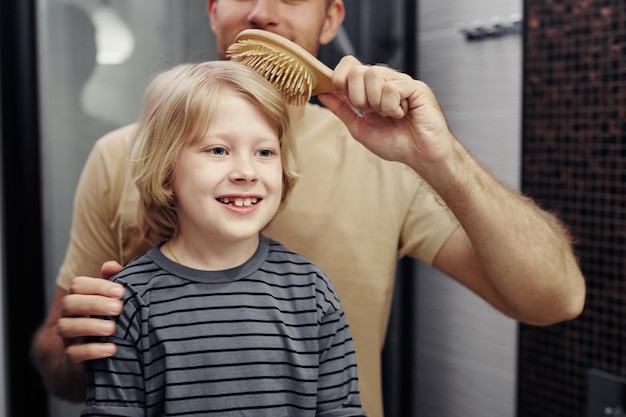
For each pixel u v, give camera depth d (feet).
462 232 2.85
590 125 3.59
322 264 2.75
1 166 3.70
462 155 2.23
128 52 3.77
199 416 1.86
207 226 1.93
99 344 1.87
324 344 2.06
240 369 1.90
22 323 3.82
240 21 2.60
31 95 3.67
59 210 3.79
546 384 3.95
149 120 2.05
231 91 1.96
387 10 4.34
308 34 2.64
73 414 3.95
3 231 3.74
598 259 3.63
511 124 4.07
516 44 3.99
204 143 1.93
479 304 4.41
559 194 3.79
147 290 1.94
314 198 2.77
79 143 3.77
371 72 1.87
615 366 3.58
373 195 2.86
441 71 4.50
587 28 3.55
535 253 2.38
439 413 4.79
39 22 3.63
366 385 2.85
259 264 2.06
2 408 3.82
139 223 2.20
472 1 4.22
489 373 4.36
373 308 2.82
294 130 2.16
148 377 1.88
